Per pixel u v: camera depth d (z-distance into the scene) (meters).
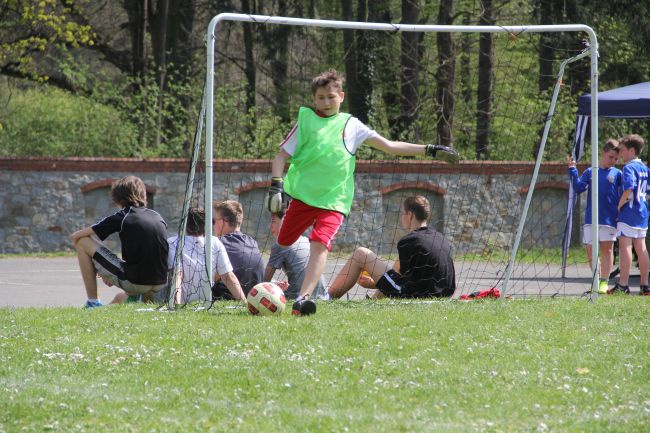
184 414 18.14
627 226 42.25
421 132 95.06
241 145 87.81
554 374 21.66
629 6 103.31
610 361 23.09
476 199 86.75
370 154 89.31
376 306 31.66
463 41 105.38
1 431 17.06
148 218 33.34
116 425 17.39
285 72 116.31
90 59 117.44
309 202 29.64
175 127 99.62
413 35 108.75
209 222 31.31
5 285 55.22
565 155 87.81
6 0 97.75
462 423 17.59
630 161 42.78
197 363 22.39
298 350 23.78
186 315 29.08
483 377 21.27
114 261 33.25
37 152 97.81
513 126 88.00
